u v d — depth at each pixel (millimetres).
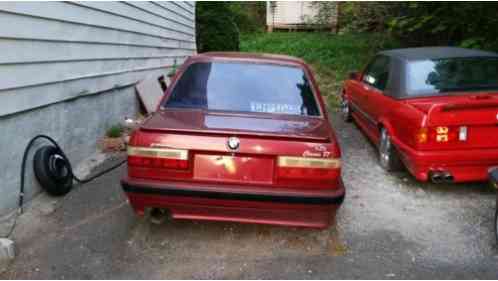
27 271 2746
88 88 5102
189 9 12078
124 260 2918
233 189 2803
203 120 3057
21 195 3559
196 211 2943
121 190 4090
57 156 3955
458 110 3850
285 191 2816
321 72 11930
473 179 3977
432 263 2988
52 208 3662
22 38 3594
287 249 3137
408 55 5105
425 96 4449
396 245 3234
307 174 2830
